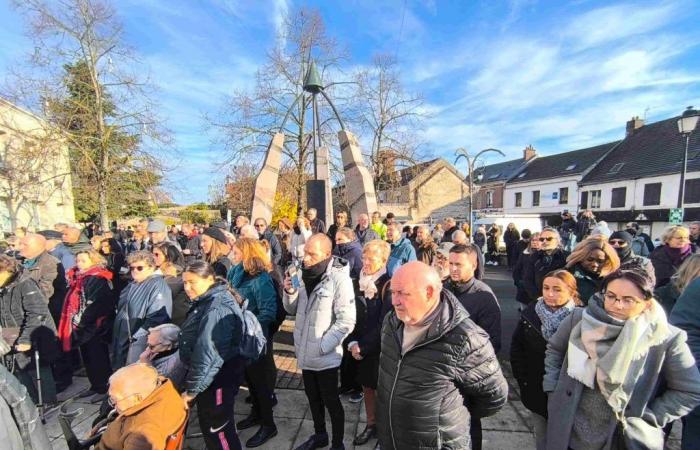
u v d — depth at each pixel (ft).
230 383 7.33
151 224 15.28
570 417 5.74
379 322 8.65
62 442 9.04
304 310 8.64
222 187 75.92
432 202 102.17
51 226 56.44
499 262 44.14
